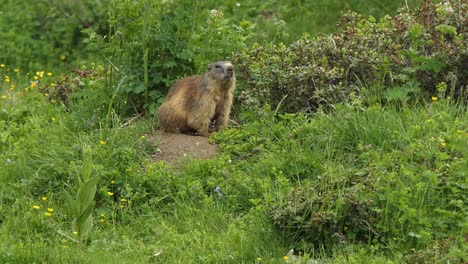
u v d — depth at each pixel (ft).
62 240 35.29
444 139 38.75
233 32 51.31
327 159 39.99
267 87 46.37
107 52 49.90
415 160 38.47
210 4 69.56
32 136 45.16
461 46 44.93
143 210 38.58
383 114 41.42
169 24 48.32
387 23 49.60
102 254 33.91
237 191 38.96
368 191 35.99
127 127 46.06
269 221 35.24
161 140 44.78
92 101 47.70
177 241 35.53
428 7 47.88
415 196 35.63
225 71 45.03
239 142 43.52
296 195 35.99
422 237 33.76
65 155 42.47
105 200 39.17
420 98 44.62
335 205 35.17
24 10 71.20
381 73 45.37
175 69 48.78
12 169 41.63
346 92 44.70
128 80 47.93
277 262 33.14
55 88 51.90
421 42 45.55
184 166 41.16
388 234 34.53
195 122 45.60
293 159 39.86
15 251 33.50
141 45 48.39
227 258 33.83
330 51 47.21
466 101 44.19
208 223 37.19
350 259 32.40
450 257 32.09
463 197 35.78
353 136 40.88
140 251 34.73
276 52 49.88
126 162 41.27
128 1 48.19
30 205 38.55
